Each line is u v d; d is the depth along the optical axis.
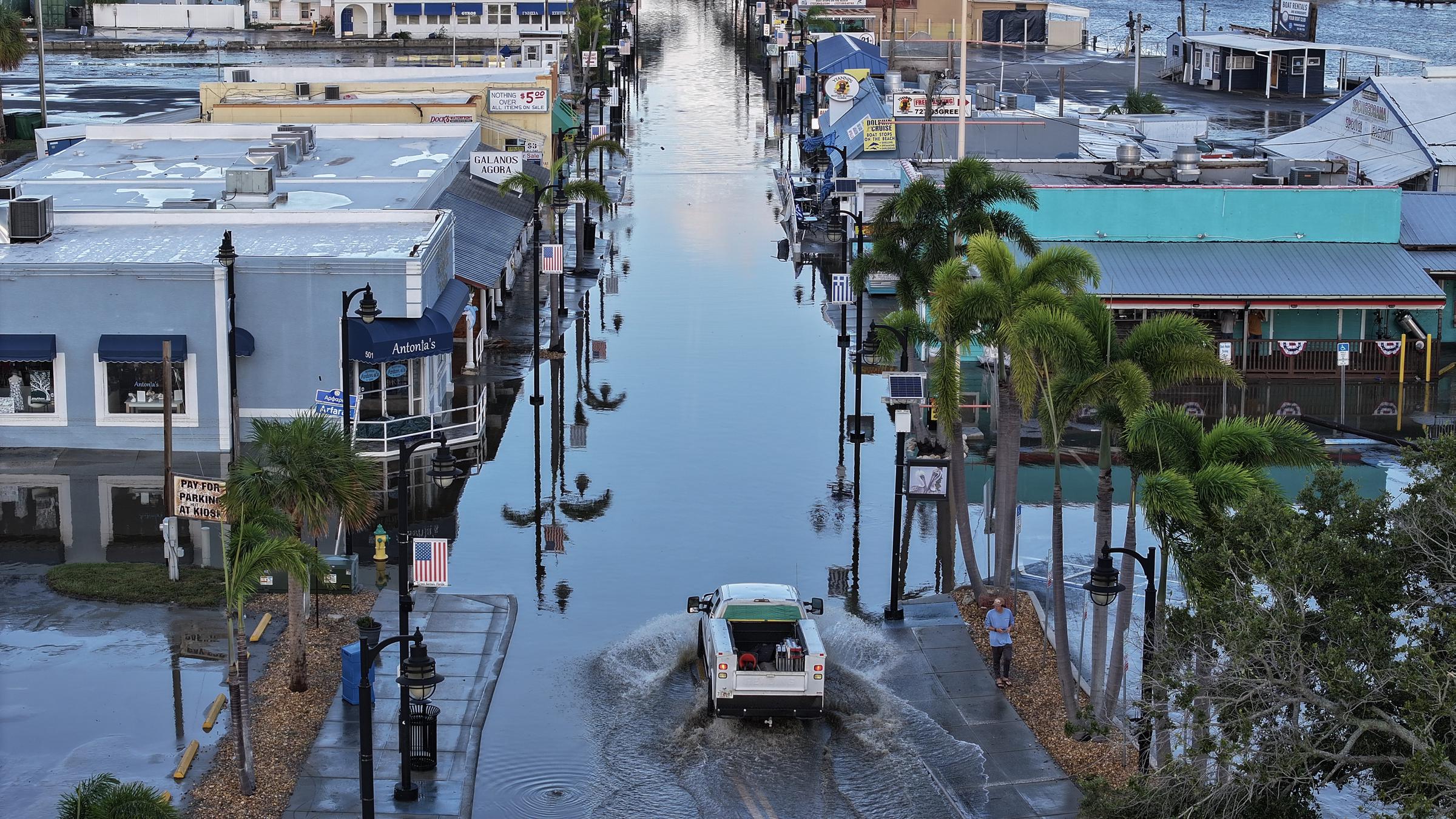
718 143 112.25
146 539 39.31
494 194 68.69
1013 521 35.50
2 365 46.09
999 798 26.97
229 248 43.66
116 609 34.75
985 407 53.06
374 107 80.12
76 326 45.59
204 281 45.31
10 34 109.62
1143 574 38.28
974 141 81.88
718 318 65.50
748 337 62.56
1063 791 27.30
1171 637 24.16
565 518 41.84
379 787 27.00
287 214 52.81
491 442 48.59
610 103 109.88
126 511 41.22
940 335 35.59
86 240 49.97
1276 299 55.75
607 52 132.50
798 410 52.72
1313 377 56.94
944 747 28.89
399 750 27.34
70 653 32.41
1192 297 55.62
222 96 83.06
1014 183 40.72
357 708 29.80
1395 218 58.81
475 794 27.05
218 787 26.78
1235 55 138.50
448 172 66.44
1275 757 21.47
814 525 41.78
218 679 31.23
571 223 84.50
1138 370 28.06
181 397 46.12
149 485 43.38
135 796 22.89
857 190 74.50
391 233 51.62
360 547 39.03
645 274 73.69
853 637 34.00
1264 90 138.25
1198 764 22.02
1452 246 59.56
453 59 135.50
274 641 33.09
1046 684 31.70
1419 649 21.23
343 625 33.91
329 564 33.41
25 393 46.22
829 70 111.38
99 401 46.06
